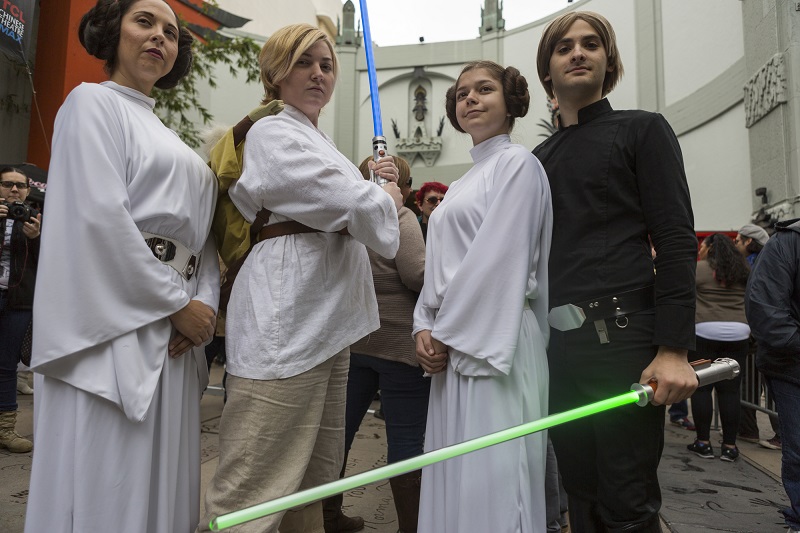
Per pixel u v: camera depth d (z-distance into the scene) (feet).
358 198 4.54
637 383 4.65
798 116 35.76
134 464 4.18
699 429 12.21
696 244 4.76
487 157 5.56
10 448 9.87
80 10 22.88
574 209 5.21
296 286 4.74
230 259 5.30
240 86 54.65
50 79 22.36
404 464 3.12
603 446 4.84
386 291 7.09
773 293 7.41
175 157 4.68
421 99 69.46
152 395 4.24
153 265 4.24
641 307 4.87
